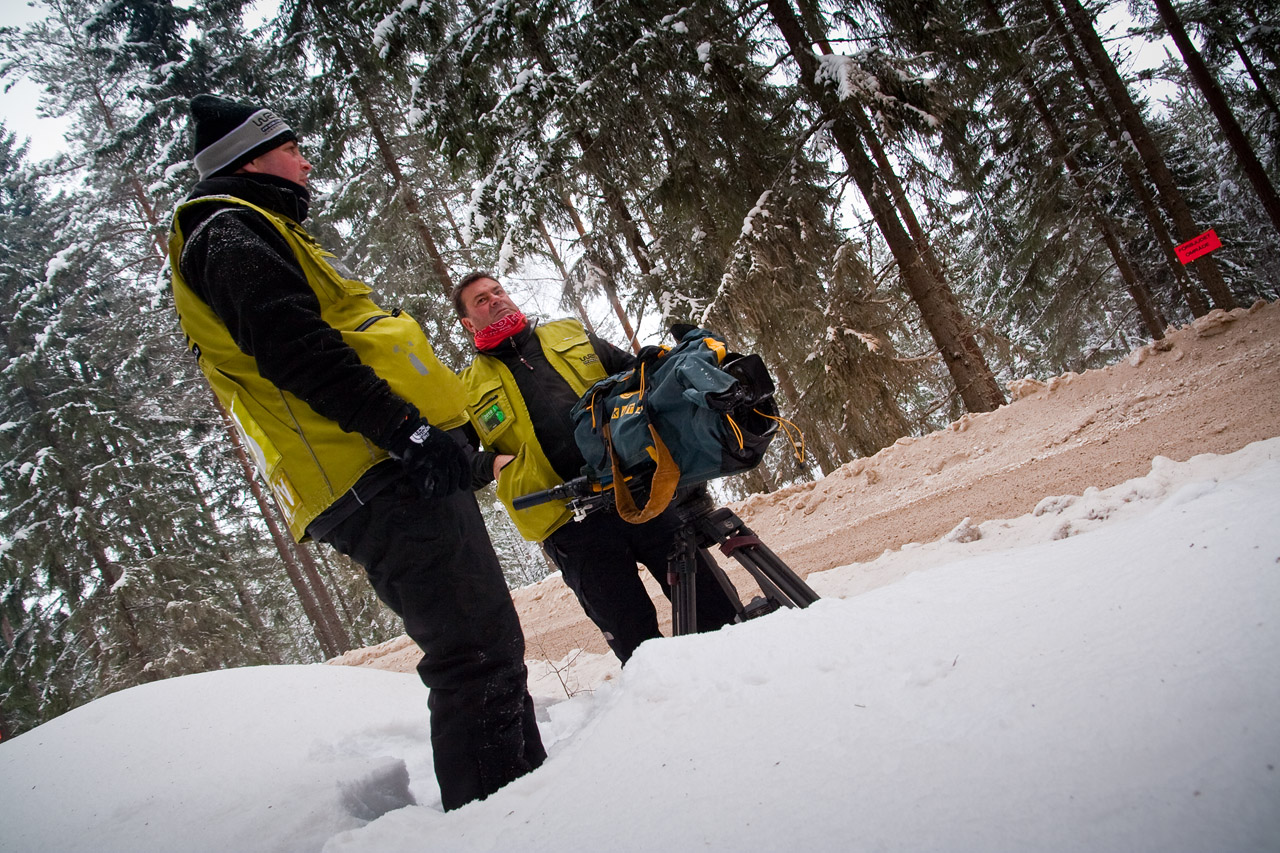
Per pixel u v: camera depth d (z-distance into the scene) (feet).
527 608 23.08
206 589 60.13
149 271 61.52
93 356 61.26
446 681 5.96
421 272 44.45
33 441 58.80
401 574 5.85
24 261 68.03
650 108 33.04
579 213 43.27
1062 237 47.42
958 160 33.78
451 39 34.27
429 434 5.57
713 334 7.60
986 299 60.85
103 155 51.06
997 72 40.06
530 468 8.96
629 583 9.05
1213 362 16.85
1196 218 63.41
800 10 33.91
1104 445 15.14
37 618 55.93
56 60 58.13
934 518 15.56
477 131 34.35
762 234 32.55
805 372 38.63
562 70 34.76
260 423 5.79
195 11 51.08
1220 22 45.44
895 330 40.04
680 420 7.11
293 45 42.70
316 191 49.73
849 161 33.27
